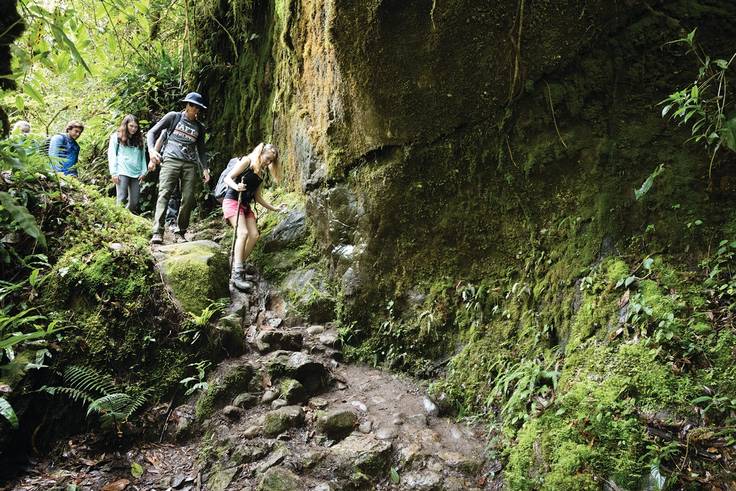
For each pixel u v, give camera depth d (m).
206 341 4.46
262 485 3.28
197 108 6.17
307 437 3.82
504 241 4.54
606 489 2.87
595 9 4.17
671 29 4.09
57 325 4.00
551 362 3.73
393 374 4.71
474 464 3.55
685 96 3.32
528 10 4.18
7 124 3.35
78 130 7.02
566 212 4.21
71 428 3.75
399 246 4.99
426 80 4.53
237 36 8.10
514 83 4.34
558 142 4.29
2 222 4.41
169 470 3.62
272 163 5.86
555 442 3.20
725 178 3.62
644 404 3.04
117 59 8.55
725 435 2.74
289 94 6.70
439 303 4.70
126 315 4.23
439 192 4.84
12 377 3.59
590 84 4.26
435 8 4.22
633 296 3.48
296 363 4.35
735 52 3.91
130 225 5.48
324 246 5.54
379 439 3.76
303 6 5.98
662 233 3.67
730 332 3.09
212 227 7.04
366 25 4.42
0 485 3.30
